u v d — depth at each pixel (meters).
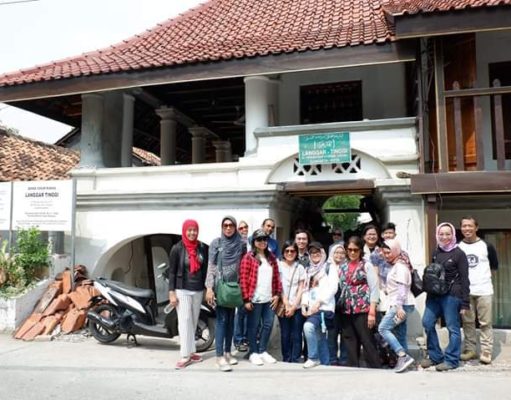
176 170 8.46
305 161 7.62
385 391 4.73
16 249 8.29
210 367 5.65
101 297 7.25
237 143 16.95
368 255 6.20
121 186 8.74
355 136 7.65
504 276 7.70
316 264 6.02
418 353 6.46
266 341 5.89
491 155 8.03
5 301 7.47
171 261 5.75
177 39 9.60
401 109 9.44
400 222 7.21
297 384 4.98
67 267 8.52
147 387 4.92
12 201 8.34
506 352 6.43
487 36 8.37
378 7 9.38
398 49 7.05
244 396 4.62
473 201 7.75
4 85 8.66
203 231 8.08
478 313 6.02
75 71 8.40
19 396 4.66
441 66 6.82
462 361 5.97
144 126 13.73
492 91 6.63
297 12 10.14
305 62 7.39
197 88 10.88
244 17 10.41
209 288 5.59
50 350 6.44
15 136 15.40
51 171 13.59
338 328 6.08
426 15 6.49
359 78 9.68
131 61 8.41
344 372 5.43
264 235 5.82
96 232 8.67
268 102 8.70
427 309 5.78
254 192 7.78
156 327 6.64
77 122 11.74
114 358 6.06
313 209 12.01
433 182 6.59
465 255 5.63
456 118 6.76
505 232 7.74
